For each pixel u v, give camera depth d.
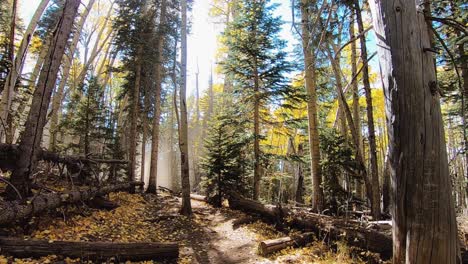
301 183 16.00
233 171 12.21
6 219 5.09
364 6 9.09
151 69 16.98
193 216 10.09
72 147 15.05
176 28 16.36
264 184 19.25
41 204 6.01
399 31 2.05
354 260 6.04
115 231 7.02
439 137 1.96
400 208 2.01
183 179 10.44
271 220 9.64
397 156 2.04
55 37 6.64
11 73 8.41
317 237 7.55
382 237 6.18
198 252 6.68
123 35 15.27
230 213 10.84
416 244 1.89
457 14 7.33
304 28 9.06
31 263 4.37
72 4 6.79
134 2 15.52
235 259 6.34
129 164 14.93
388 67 2.10
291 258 6.23
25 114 13.28
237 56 11.99
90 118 14.75
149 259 5.65
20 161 6.24
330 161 10.64
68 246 4.91
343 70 18.41
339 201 10.04
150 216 9.47
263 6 11.57
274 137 27.11
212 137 12.72
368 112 8.41
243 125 12.90
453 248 1.88
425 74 2.01
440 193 1.90
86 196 8.28
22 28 14.23
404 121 2.00
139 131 20.06
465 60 7.18
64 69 13.59
